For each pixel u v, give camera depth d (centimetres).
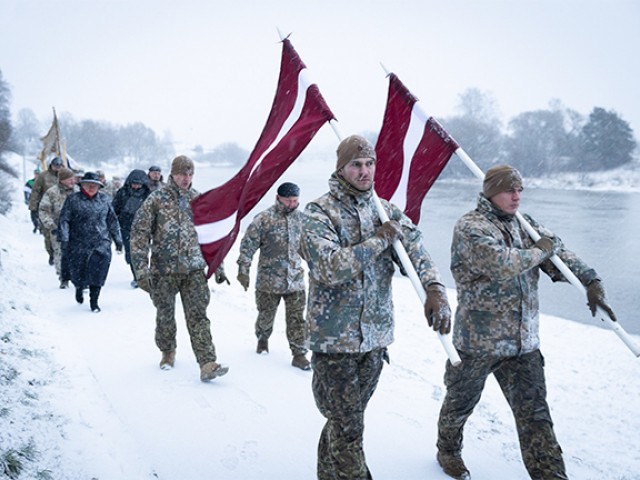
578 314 981
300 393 489
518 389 328
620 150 8400
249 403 462
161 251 506
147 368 537
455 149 412
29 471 315
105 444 377
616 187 6919
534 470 314
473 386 344
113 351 588
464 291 341
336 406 292
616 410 536
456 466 359
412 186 435
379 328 301
